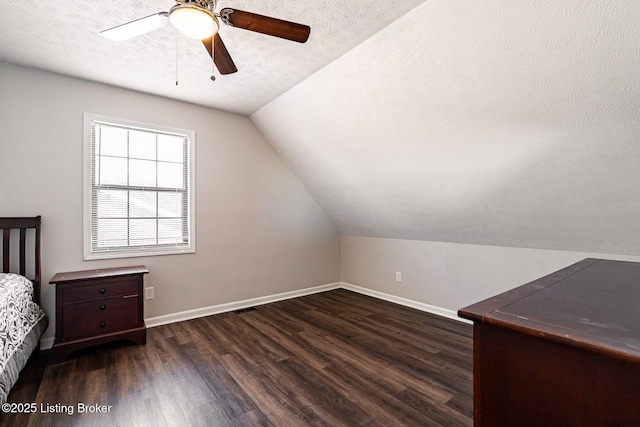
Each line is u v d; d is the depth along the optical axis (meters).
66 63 2.31
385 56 1.98
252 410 1.69
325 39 1.96
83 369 2.12
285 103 2.94
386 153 2.66
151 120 2.91
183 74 2.48
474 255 3.05
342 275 4.55
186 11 1.24
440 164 2.42
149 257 2.91
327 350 2.44
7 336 1.73
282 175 3.88
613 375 0.65
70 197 2.54
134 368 2.14
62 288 2.24
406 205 3.11
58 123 2.49
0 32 1.91
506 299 1.05
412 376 2.04
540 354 0.76
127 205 2.85
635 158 1.62
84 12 1.73
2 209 2.30
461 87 1.85
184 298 3.12
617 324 0.79
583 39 1.35
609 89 1.43
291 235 4.00
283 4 1.64
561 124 1.68
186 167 3.17
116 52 2.16
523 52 1.52
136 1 1.64
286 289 3.96
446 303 3.29
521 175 2.10
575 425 0.71
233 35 1.92
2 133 2.30
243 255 3.54
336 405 1.74
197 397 1.81
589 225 2.16
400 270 3.75
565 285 1.26
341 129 2.76
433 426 1.56
